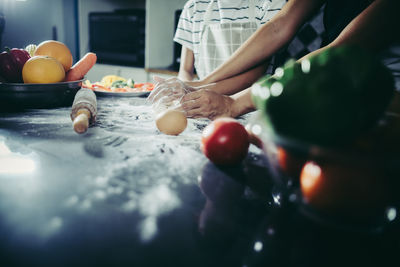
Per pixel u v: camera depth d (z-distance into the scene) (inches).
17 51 27.1
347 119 9.6
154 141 21.0
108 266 8.9
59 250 9.4
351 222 11.0
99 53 99.8
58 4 105.4
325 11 39.3
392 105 12.5
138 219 11.4
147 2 84.6
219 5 47.4
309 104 9.8
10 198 12.2
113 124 24.5
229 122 17.2
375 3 20.5
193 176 15.7
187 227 11.1
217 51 49.6
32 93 25.6
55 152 17.6
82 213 11.5
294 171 12.2
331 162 10.6
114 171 15.6
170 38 92.2
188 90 28.6
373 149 10.4
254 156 19.4
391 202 10.4
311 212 12.0
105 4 112.7
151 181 14.8
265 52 30.7
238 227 11.3
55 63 26.7
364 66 10.0
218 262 9.4
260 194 14.2
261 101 11.1
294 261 9.6
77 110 22.6
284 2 42.0
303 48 46.1
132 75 91.9
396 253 10.1
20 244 9.5
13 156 16.7
